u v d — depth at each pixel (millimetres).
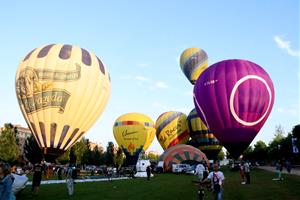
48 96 26047
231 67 29344
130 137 49812
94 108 27859
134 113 52125
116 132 51250
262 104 28375
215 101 28812
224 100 28375
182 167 42250
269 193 17938
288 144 80250
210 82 29453
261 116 28500
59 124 26125
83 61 27594
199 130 50406
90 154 102250
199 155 44000
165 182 27781
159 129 57875
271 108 29438
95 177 37031
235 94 28156
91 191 20141
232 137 28469
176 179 31750
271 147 100562
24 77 26734
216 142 49750
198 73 58062
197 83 31328
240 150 28859
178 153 44031
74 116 26625
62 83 26266
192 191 19984
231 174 38719
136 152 50031
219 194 11750
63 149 26453
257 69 29484
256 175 35375
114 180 31609
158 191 20109
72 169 18719
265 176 32938
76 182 28547
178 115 57969
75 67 26891
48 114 25969
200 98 30219
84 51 28656
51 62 26719
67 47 28062
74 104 26469
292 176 31781
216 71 29766
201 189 15398
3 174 7727
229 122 28344
